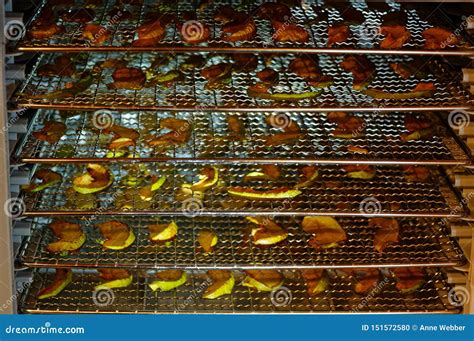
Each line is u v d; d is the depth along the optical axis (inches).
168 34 87.7
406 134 92.7
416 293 86.5
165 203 88.4
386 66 96.4
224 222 93.5
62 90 85.0
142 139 95.0
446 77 89.9
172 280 87.4
